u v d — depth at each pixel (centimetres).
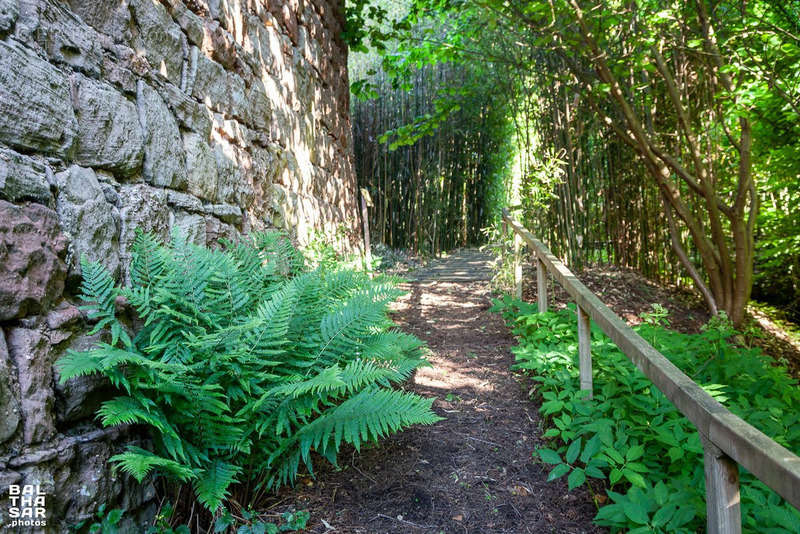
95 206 180
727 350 316
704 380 294
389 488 210
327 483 211
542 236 663
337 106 610
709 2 498
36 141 157
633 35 511
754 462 113
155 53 235
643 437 228
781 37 431
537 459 235
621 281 640
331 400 258
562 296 554
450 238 1127
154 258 199
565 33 505
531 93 695
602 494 209
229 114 311
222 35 307
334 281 256
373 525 188
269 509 192
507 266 557
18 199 147
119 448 167
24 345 141
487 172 1260
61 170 167
